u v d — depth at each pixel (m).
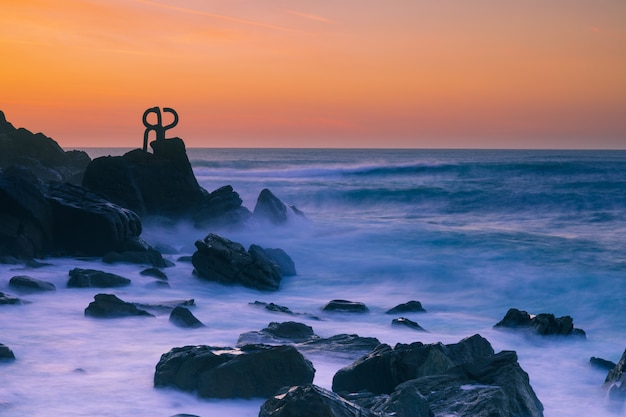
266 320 19.95
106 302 18.91
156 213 35.78
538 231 39.69
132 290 23.28
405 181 73.44
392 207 56.62
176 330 17.86
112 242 28.56
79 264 26.66
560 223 44.97
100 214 28.45
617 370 14.49
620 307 23.59
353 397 12.30
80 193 30.52
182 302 21.09
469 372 12.95
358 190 58.97
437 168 83.56
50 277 23.86
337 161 150.00
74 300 20.72
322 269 29.91
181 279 26.06
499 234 36.53
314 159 169.75
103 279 23.16
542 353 17.62
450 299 25.11
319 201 59.09
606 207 51.31
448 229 37.97
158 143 36.91
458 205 55.22
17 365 14.34
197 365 13.13
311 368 13.22
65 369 14.16
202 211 36.03
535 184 64.00
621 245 33.59
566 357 17.25
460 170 83.00
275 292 25.88
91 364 14.59
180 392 12.98
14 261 25.59
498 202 54.25
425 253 31.61
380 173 83.44
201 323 18.42
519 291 25.67
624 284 25.80
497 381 12.52
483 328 20.30
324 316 21.45
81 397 12.53
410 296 25.47
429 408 11.20
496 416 11.15
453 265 28.94
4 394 12.48
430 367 13.34
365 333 19.00
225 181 71.88
